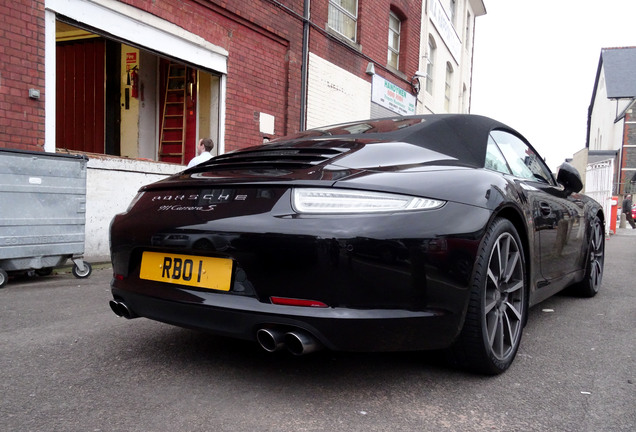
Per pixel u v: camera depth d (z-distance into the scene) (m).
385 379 2.37
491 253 2.30
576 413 2.04
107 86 8.57
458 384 2.32
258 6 8.02
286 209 2.02
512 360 2.56
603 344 3.00
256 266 2.00
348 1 10.91
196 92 8.03
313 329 1.93
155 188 2.54
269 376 2.38
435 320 2.04
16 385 2.24
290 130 8.95
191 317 2.18
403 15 13.29
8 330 3.10
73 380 2.31
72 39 8.73
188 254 2.22
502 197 2.44
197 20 7.04
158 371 2.43
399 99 13.25
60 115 8.94
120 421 1.91
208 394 2.16
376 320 1.94
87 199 6.02
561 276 3.50
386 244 1.94
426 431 1.87
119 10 5.99
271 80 8.50
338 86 10.35
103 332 3.08
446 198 2.16
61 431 1.83
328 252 1.91
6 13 4.98
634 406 2.11
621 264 6.80
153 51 6.52
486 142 2.93
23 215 4.55
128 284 2.44
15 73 5.08
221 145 7.69
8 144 5.06
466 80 21.88
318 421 1.93
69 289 4.43
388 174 2.15
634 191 36.41
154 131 8.58
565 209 3.53
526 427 1.91
